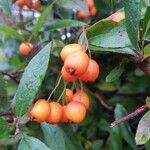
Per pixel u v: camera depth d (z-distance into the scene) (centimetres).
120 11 9
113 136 9
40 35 10
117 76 8
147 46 7
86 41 7
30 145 7
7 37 13
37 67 7
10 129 7
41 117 7
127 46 7
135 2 7
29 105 7
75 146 9
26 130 9
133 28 7
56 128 8
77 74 7
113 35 7
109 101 12
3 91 8
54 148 8
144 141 7
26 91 7
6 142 10
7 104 8
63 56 7
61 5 10
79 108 7
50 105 7
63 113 7
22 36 10
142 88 12
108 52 8
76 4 10
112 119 12
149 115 7
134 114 7
